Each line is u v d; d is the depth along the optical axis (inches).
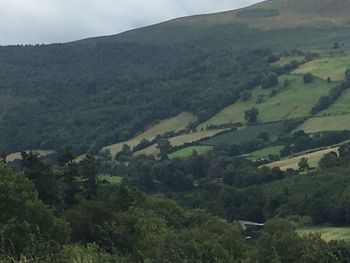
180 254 1016.2
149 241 1637.6
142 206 2402.8
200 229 1902.1
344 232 2746.1
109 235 1673.2
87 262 507.5
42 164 2089.1
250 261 1704.0
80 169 2380.7
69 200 2148.1
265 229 2497.5
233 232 2190.0
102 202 1958.7
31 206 1216.2
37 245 554.6
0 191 1203.2
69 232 1309.1
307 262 1668.3
